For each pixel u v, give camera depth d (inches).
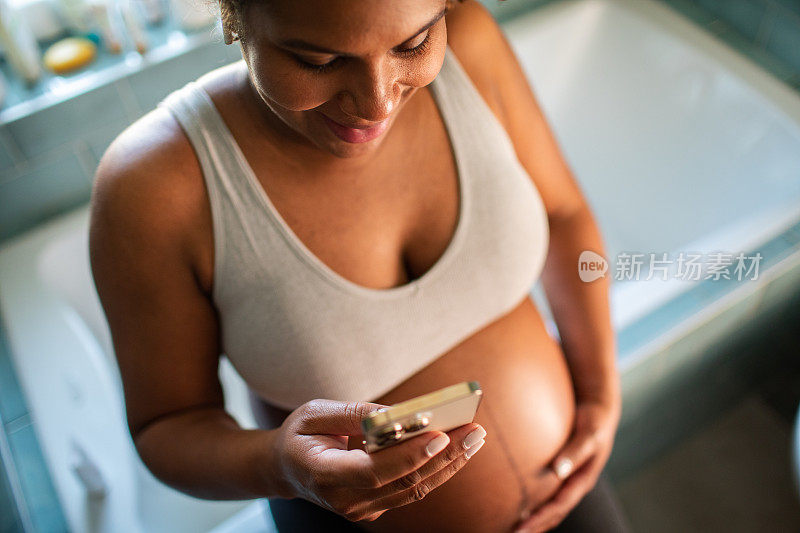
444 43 18.9
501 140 28.1
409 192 26.2
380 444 17.1
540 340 31.4
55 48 60.3
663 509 63.6
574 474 33.3
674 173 72.0
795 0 61.4
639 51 73.2
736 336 53.9
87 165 62.6
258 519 43.6
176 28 62.2
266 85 18.4
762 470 65.0
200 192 23.9
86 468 41.5
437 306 27.3
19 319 53.6
